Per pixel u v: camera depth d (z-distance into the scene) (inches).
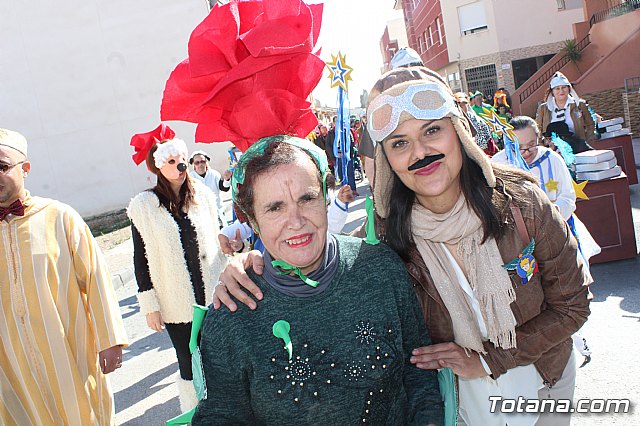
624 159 359.3
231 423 67.5
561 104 319.9
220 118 69.8
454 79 1195.9
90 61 772.0
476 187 78.7
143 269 148.2
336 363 65.9
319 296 66.9
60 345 118.7
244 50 66.6
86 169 780.6
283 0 65.5
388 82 78.3
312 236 65.1
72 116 775.1
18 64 759.7
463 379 87.7
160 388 198.1
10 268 118.7
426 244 81.7
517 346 81.0
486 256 79.6
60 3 761.0
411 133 75.0
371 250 72.4
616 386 143.3
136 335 261.9
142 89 781.3
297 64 67.9
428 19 1283.2
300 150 65.7
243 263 70.6
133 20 772.0
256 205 65.1
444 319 83.0
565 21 1080.8
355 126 445.7
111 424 126.3
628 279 212.8
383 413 68.4
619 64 787.4
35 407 117.7
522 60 1114.7
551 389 89.0
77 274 124.3
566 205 150.9
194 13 774.5
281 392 64.6
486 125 138.6
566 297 82.0
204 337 67.0
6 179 119.3
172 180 147.9
